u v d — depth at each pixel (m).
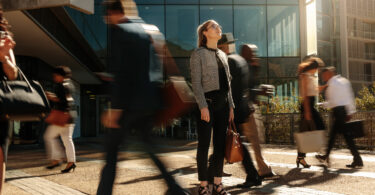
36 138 16.19
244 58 4.93
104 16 3.05
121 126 2.98
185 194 3.11
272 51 19.95
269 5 20.00
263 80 19.80
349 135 6.25
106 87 3.04
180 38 19.50
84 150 11.77
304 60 6.46
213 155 4.02
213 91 3.80
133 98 2.94
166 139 17.39
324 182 4.84
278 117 12.29
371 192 4.18
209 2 19.69
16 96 2.73
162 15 19.52
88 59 21.44
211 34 3.93
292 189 4.40
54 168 6.77
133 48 2.95
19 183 5.15
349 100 6.36
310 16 20.11
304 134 5.77
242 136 4.75
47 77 18.91
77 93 25.67
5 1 9.09
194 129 17.72
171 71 3.21
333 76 6.54
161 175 3.11
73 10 16.11
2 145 2.82
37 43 13.96
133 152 9.27
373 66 52.94
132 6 3.08
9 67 2.73
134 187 4.59
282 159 7.52
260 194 4.14
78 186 4.79
